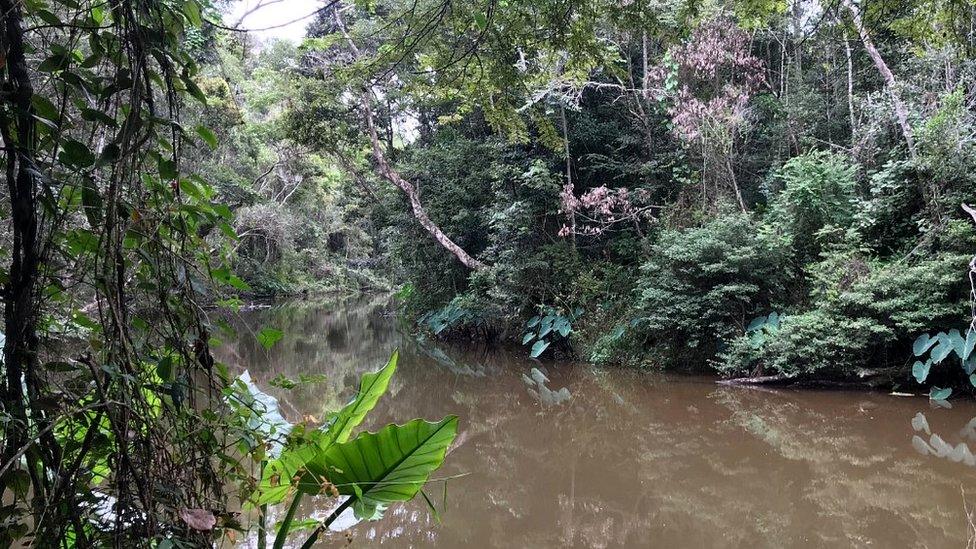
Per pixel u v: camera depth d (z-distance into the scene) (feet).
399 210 44.47
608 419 23.18
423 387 29.84
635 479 16.93
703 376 28.48
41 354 3.90
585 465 18.24
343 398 24.94
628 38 33.40
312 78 37.73
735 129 32.19
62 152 3.71
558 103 34.12
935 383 23.44
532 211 35.99
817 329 23.68
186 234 4.36
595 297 34.32
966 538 12.12
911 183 24.63
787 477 16.48
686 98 32.71
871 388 24.41
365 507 5.37
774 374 26.40
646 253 32.30
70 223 3.99
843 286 23.93
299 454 5.55
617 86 33.19
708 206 32.09
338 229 86.84
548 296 36.17
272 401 6.94
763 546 12.48
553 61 11.69
